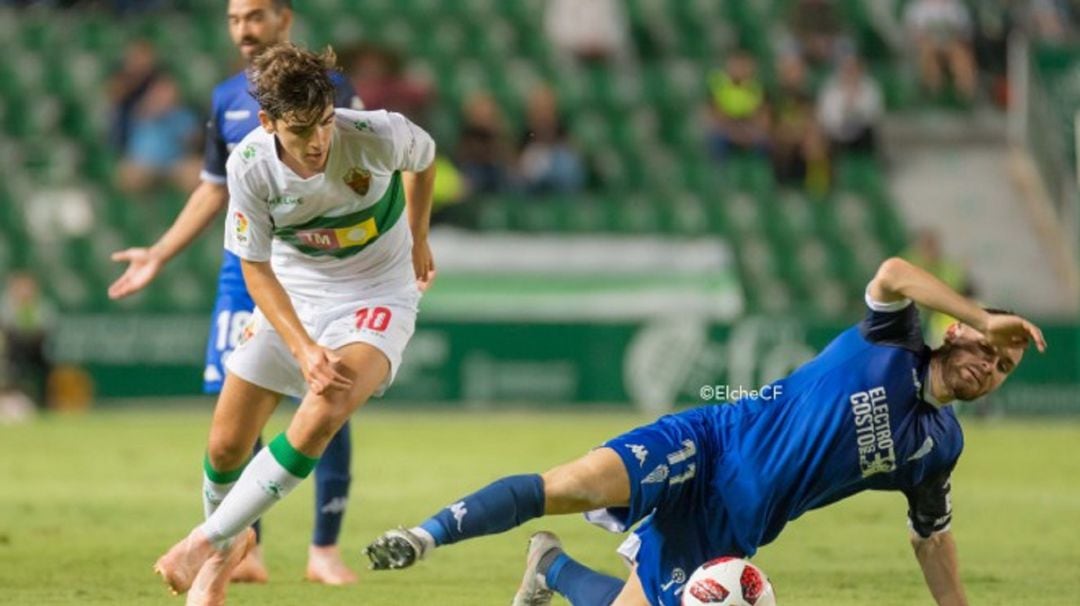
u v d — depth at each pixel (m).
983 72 77.81
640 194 69.62
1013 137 74.44
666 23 78.25
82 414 55.00
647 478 18.14
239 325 23.36
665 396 58.22
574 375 58.50
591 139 72.25
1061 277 71.56
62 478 37.19
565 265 61.78
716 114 70.62
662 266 62.69
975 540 29.59
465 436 48.16
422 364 58.16
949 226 72.31
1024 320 17.31
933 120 75.88
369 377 19.03
